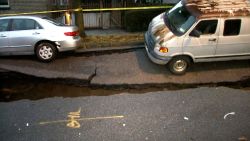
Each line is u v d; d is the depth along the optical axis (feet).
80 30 26.61
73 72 20.85
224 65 22.52
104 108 17.20
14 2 33.32
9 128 15.37
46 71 20.95
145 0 34.12
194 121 16.28
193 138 14.93
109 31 30.17
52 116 16.39
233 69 21.97
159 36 20.71
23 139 14.56
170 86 19.75
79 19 26.35
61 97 18.34
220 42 20.42
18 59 22.99
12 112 16.70
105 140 14.56
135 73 21.03
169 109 17.24
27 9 33.65
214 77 20.88
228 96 18.76
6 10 33.53
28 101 17.85
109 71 21.22
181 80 20.39
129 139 14.66
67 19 26.76
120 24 31.58
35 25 22.17
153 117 16.46
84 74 20.59
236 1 21.16
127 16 29.14
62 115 16.49
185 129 15.60
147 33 22.95
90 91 19.04
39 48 22.12
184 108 17.37
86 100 18.04
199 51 20.49
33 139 14.57
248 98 18.60
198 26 20.06
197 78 20.71
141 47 25.14
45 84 19.70
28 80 20.07
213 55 20.84
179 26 20.72
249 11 20.35
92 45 24.97
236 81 20.44
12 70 20.85
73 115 16.51
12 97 18.26
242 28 20.35
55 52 22.52
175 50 20.12
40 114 16.57
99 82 19.72
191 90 19.36
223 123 16.22
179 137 14.96
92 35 28.02
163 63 20.61
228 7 20.63
